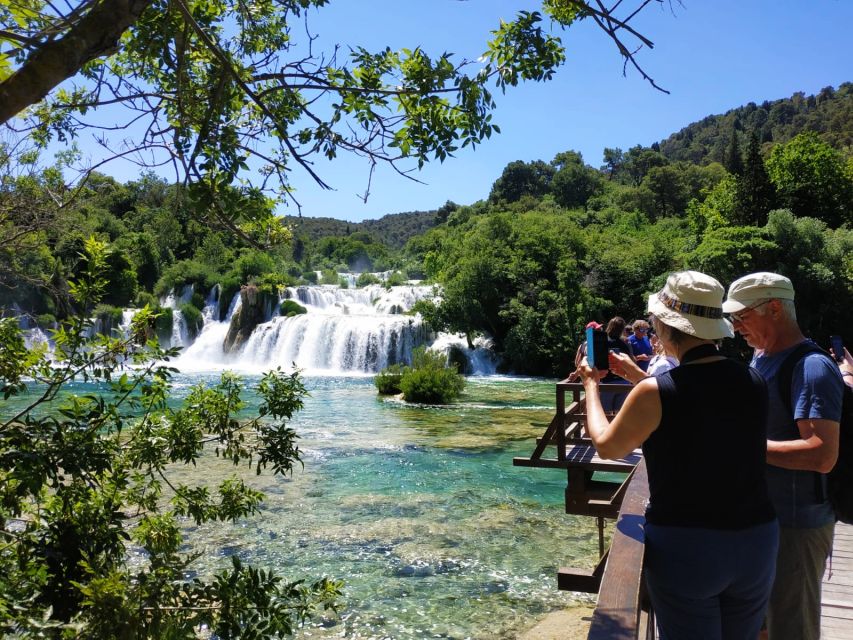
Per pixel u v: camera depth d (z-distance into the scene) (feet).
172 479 37.96
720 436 6.74
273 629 10.65
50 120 12.60
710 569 6.66
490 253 117.60
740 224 153.58
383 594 24.77
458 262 118.42
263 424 13.29
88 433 10.02
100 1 7.11
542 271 118.32
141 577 9.66
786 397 8.85
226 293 136.56
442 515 33.96
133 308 123.65
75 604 9.82
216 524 31.78
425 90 11.14
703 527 6.70
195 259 144.25
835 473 8.80
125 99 9.82
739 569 6.72
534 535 31.17
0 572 8.61
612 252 121.29
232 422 12.84
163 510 30.86
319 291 139.44
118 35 7.02
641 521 8.23
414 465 44.50
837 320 111.96
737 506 6.72
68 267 16.94
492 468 43.86
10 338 10.39
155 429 12.23
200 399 12.88
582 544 30.04
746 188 155.22
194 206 9.37
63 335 10.78
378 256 310.45
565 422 21.33
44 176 16.15
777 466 8.66
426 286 146.20
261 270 141.18
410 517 33.55
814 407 8.43
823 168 162.30
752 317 9.37
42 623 7.52
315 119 10.56
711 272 117.08
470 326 113.80
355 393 83.35
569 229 125.90
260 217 10.53
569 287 107.76
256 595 10.64
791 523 9.00
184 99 10.48
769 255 114.73
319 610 23.25
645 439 7.05
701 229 177.06
